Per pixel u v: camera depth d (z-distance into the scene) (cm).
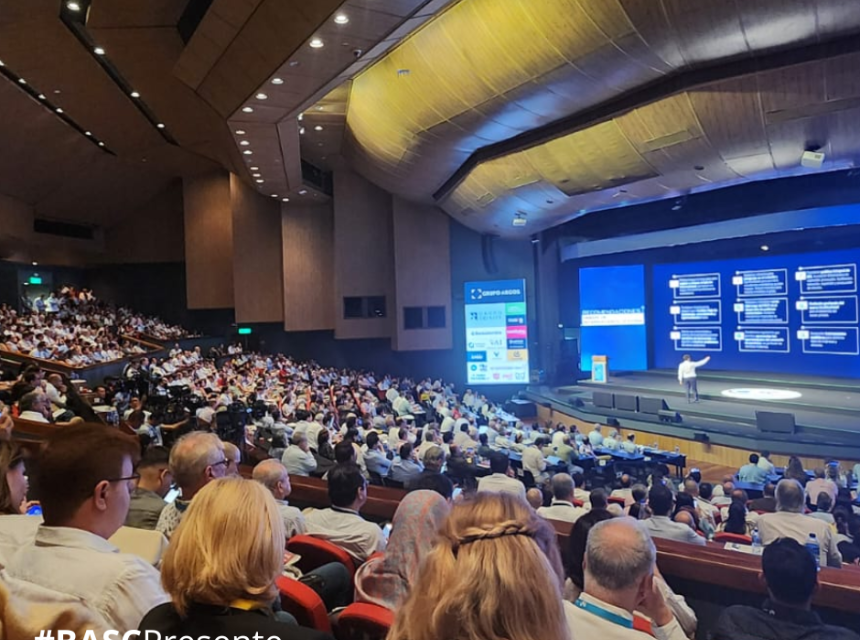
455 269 2095
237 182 2139
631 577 160
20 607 84
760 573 247
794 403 1312
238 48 801
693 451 1223
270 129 1111
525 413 1848
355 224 2069
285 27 700
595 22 757
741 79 838
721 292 1727
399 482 709
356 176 2066
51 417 695
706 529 531
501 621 95
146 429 741
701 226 1534
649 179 1167
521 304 1967
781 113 875
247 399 1317
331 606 251
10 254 2070
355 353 2231
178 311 2430
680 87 891
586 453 1067
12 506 212
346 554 279
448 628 98
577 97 955
